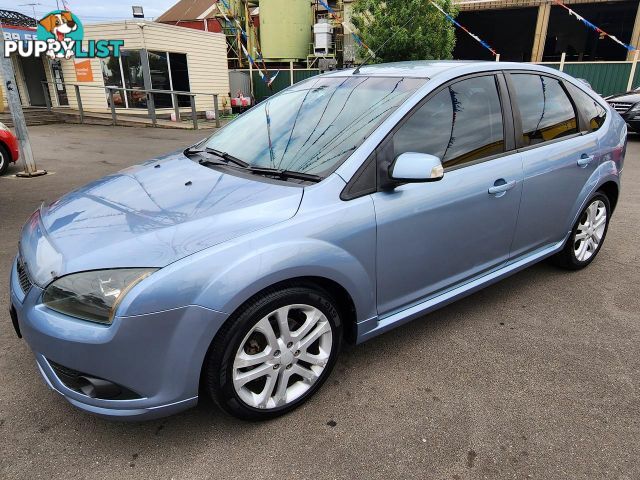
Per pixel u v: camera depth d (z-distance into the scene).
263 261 2.04
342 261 2.29
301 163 2.57
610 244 4.71
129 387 1.96
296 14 21.88
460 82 2.89
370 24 15.34
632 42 18.25
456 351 2.92
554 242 3.66
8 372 2.69
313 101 3.09
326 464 2.09
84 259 2.00
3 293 3.59
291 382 2.44
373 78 3.03
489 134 2.99
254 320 2.11
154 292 1.88
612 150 3.88
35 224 2.50
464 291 3.01
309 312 2.32
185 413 2.40
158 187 2.59
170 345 1.94
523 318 3.30
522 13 22.05
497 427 2.31
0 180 7.48
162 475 2.04
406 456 2.14
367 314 2.52
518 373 2.71
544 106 3.40
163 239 2.03
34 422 2.33
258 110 3.45
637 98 12.16
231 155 2.95
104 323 1.91
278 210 2.21
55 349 1.96
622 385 2.62
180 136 13.19
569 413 2.40
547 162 3.28
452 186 2.72
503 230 3.11
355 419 2.36
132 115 16.39
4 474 2.03
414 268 2.67
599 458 2.13
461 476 2.04
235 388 2.15
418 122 2.64
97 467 2.07
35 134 13.02
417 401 2.49
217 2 22.25
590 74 17.92
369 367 2.76
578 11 21.75
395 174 2.37
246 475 2.04
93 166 8.72
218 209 2.23
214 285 1.95
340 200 2.34
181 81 17.11
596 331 3.14
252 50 22.03
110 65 16.12
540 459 2.12
